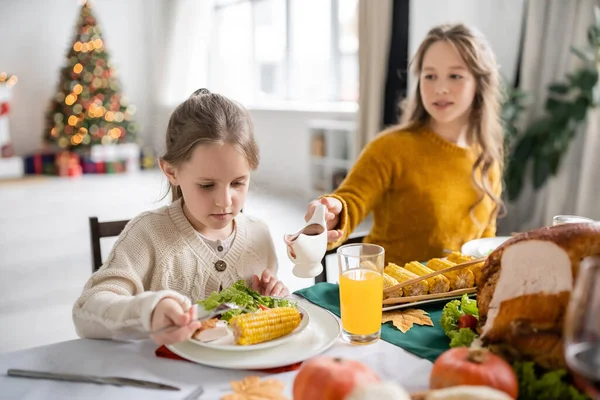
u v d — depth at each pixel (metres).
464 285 1.09
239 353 0.81
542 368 0.70
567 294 0.69
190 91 7.41
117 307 0.85
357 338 0.86
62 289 2.91
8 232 4.11
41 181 6.47
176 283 1.12
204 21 7.21
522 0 3.24
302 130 5.77
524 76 3.18
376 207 1.70
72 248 3.69
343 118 5.19
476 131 1.67
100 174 6.98
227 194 1.01
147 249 1.10
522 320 0.72
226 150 0.99
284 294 1.09
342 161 5.02
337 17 5.32
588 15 2.88
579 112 2.77
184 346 0.84
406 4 3.89
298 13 5.82
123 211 4.79
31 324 2.45
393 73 3.99
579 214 2.92
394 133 1.68
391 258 1.64
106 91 6.89
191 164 1.00
